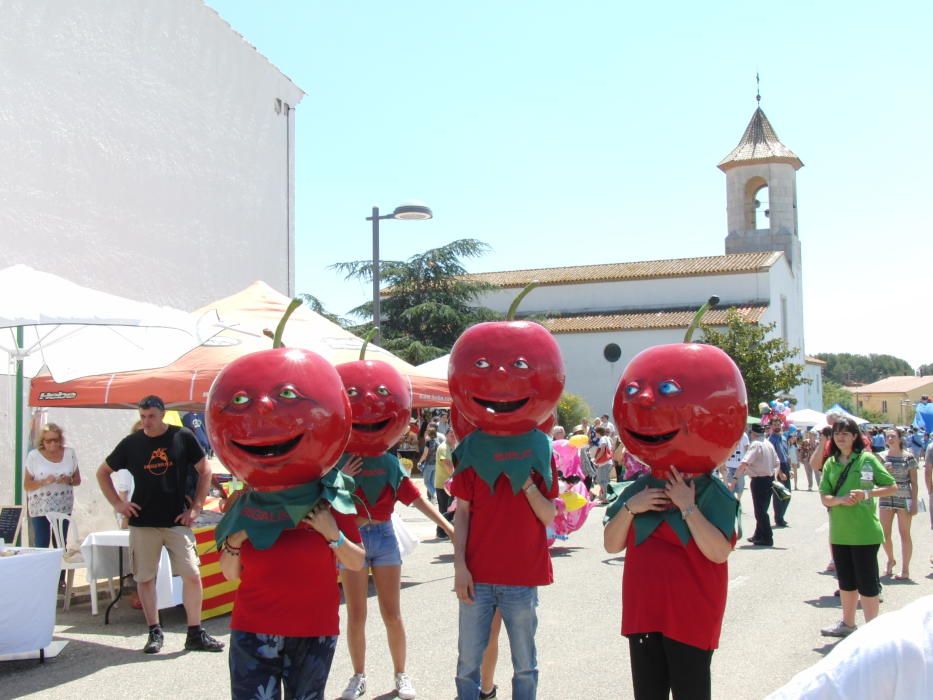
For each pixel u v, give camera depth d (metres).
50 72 11.90
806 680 1.90
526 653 4.37
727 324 36.66
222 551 3.75
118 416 12.84
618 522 3.81
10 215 11.23
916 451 19.28
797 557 11.66
